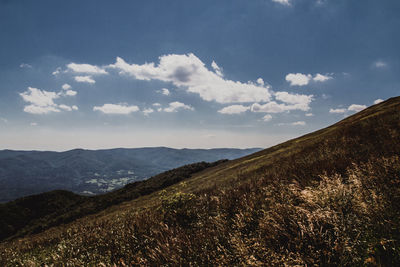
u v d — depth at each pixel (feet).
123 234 13.87
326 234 6.59
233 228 9.65
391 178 8.87
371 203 7.06
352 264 5.46
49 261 13.51
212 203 15.51
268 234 7.64
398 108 52.24
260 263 5.90
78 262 11.48
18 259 16.71
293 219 7.75
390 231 5.78
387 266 5.06
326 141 47.21
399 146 15.03
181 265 7.96
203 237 9.71
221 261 7.04
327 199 8.21
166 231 11.71
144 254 10.18
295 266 5.48
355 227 6.48
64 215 111.04
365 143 25.58
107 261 10.48
